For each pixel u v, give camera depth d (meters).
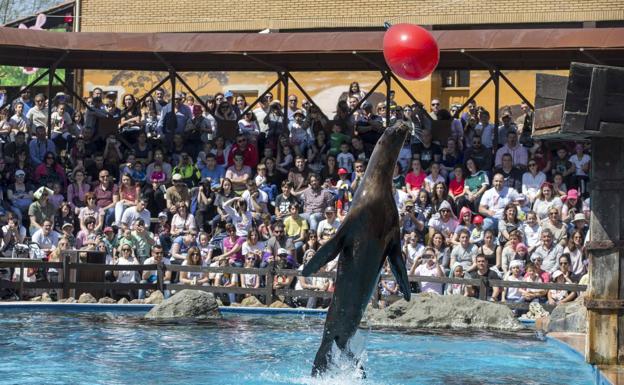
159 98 31.17
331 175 27.14
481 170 26.11
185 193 26.61
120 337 16.59
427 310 19.33
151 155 28.30
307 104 29.89
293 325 19.09
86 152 28.59
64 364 13.55
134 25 36.91
